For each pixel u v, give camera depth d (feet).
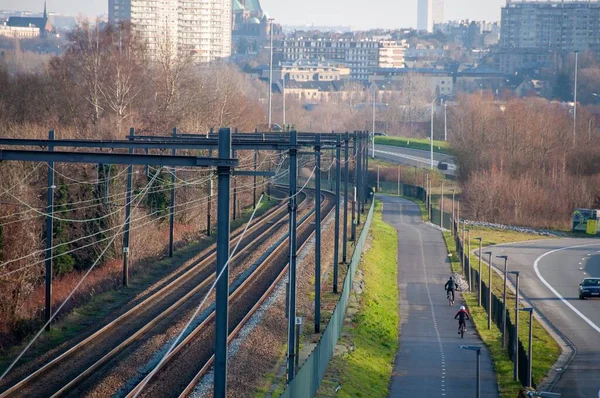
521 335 199.11
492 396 148.77
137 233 220.84
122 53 420.36
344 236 245.45
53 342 146.51
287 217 339.57
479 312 223.71
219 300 80.28
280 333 160.45
